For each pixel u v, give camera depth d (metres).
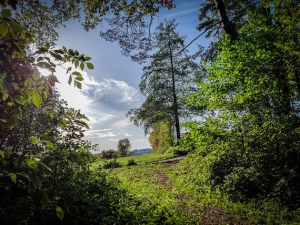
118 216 5.71
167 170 16.28
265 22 9.53
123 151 44.28
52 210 4.68
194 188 9.96
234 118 9.14
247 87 8.93
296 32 8.21
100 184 8.76
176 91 33.22
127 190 9.21
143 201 7.48
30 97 1.34
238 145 9.20
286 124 8.23
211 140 9.59
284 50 8.27
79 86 1.49
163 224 5.52
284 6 8.57
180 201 8.18
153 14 7.05
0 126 1.48
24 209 4.85
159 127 35.50
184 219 6.05
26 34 1.70
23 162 1.36
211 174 9.76
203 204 7.84
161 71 33.44
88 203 6.13
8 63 1.35
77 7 7.88
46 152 4.25
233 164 9.59
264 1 9.18
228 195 8.23
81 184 7.14
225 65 9.62
